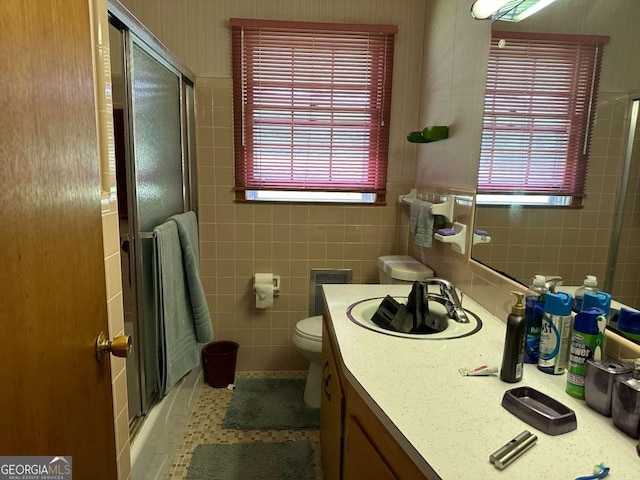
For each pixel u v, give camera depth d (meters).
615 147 1.03
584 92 1.12
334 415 1.44
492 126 1.58
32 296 0.63
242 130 2.56
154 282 1.68
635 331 0.97
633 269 0.97
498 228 1.54
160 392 1.74
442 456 0.75
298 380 2.70
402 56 2.56
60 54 0.74
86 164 0.87
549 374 1.08
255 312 2.75
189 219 2.11
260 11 2.46
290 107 2.56
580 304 1.14
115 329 1.29
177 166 2.18
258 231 2.66
